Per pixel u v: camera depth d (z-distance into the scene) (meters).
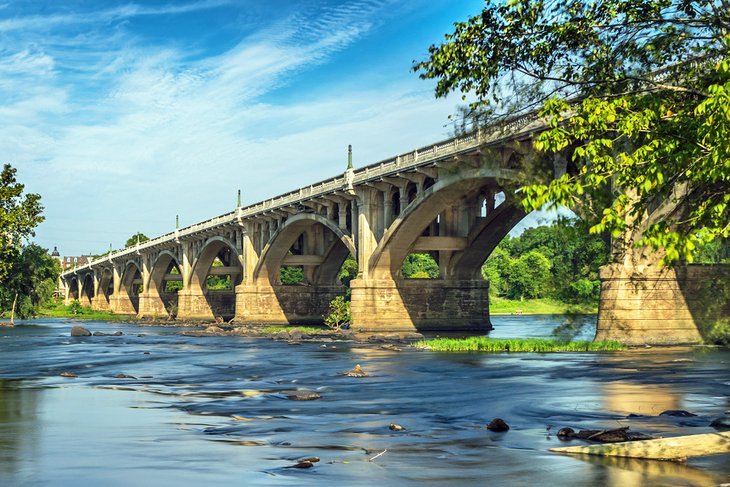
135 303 171.50
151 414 20.38
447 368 34.94
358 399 23.70
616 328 40.28
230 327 91.50
